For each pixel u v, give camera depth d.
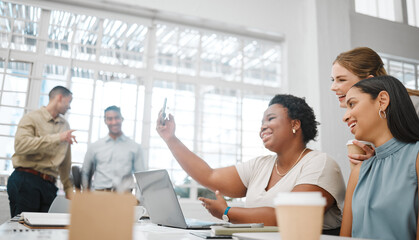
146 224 1.08
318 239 0.39
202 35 3.91
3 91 3.04
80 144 3.19
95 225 0.40
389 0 4.69
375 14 4.57
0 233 0.63
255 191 1.18
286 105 1.20
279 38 4.18
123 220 0.41
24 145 2.33
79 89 3.29
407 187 0.75
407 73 4.52
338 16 4.06
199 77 3.81
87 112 3.28
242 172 1.27
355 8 4.38
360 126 0.83
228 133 3.81
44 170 2.42
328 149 3.68
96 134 3.27
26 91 3.16
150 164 3.43
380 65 1.33
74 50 3.45
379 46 4.31
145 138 3.45
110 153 2.82
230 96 3.91
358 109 0.83
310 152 1.14
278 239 0.51
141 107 3.51
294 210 0.39
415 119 0.79
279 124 1.17
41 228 0.78
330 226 1.04
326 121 3.74
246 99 3.97
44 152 2.40
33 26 3.34
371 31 4.32
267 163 1.25
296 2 4.20
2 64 3.14
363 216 0.81
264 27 4.00
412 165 0.76
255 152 3.88
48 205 2.45
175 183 3.50
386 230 0.76
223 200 1.00
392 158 0.81
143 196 1.10
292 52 4.08
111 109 2.88
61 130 2.61
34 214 0.92
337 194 1.03
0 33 3.19
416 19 4.73
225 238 0.67
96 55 3.49
